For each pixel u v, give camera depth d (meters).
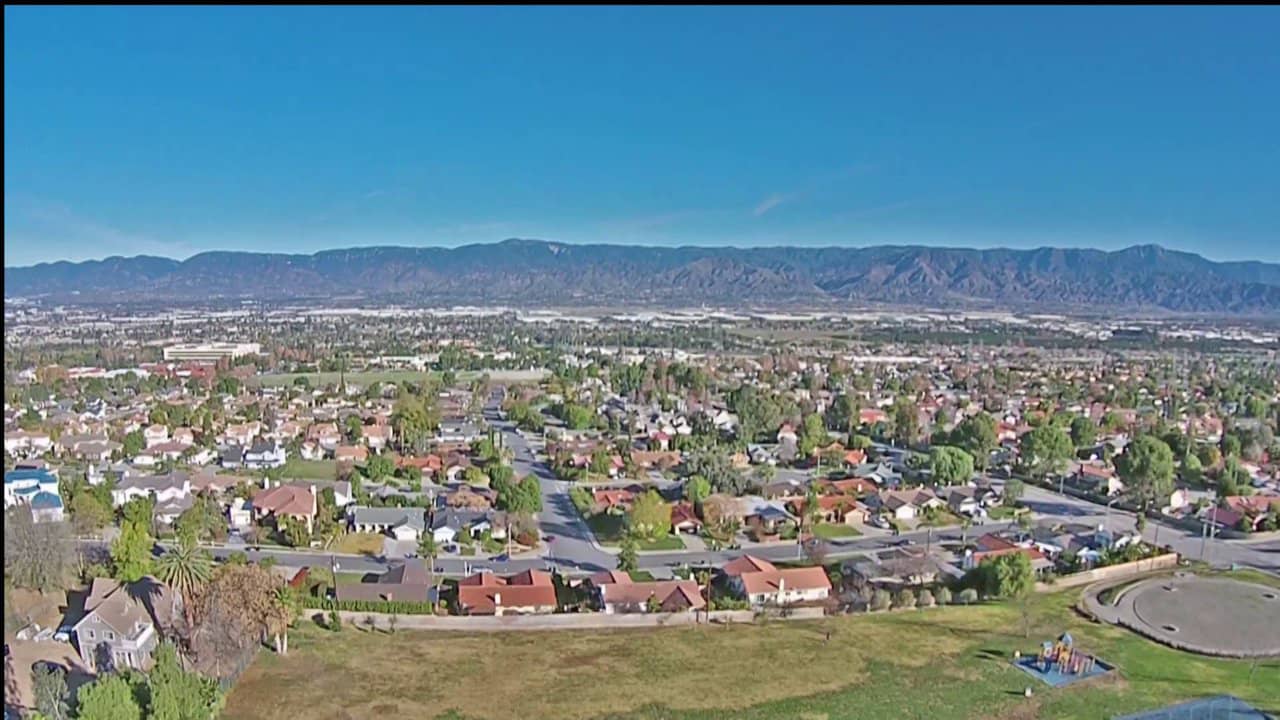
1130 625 76.12
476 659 67.12
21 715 54.44
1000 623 76.62
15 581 73.19
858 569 90.38
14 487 106.31
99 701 49.50
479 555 97.56
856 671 66.12
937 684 64.12
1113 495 125.25
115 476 122.19
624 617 76.75
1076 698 62.09
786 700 61.34
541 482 131.00
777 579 84.00
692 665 66.75
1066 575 89.88
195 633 63.88
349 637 70.94
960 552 99.38
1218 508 114.00
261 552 96.25
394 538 102.62
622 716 58.56
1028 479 136.00
